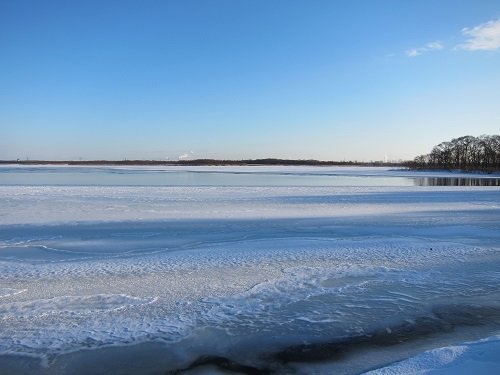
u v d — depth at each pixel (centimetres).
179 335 738
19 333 735
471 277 1055
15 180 5091
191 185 4200
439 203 2655
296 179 5834
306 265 1149
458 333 758
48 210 2223
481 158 11381
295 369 647
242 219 1942
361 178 6388
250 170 9862
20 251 1316
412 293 945
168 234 1588
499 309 861
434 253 1288
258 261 1188
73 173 7531
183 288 956
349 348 707
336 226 1764
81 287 961
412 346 713
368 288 972
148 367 647
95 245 1399
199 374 633
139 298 893
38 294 914
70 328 755
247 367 652
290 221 1889
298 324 787
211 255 1255
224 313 826
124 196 2944
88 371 633
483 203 2650
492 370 576
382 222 1866
